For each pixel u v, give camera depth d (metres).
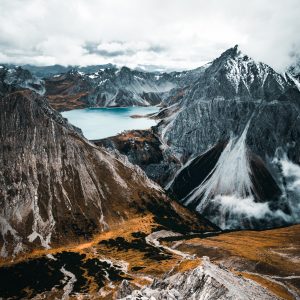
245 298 95.38
